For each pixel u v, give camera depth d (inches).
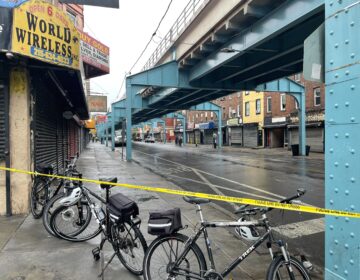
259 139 1717.5
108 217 176.6
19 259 179.9
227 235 223.6
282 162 866.8
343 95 103.8
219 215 291.0
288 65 724.0
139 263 161.6
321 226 258.5
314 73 114.7
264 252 189.9
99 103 1242.6
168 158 1069.8
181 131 3043.8
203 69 808.9
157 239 143.9
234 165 804.0
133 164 824.3
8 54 239.9
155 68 943.0
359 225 99.4
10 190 277.9
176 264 137.8
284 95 1517.0
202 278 133.3
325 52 111.0
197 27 725.3
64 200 207.2
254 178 562.9
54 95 467.5
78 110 793.6
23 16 244.5
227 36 653.9
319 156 1067.9
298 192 131.6
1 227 240.1
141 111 2025.1
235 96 1985.7
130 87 958.4
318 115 1248.2
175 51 932.0
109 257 183.5
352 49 100.1
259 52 674.2
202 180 545.6
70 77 410.6
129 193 386.6
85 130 2298.2
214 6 621.9
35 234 223.1
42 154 370.3
